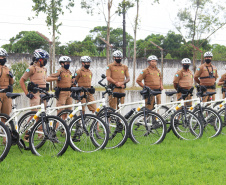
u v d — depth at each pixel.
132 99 9.36
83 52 20.73
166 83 15.84
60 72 7.03
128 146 6.02
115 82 7.62
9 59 12.17
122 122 5.95
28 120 6.05
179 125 6.84
